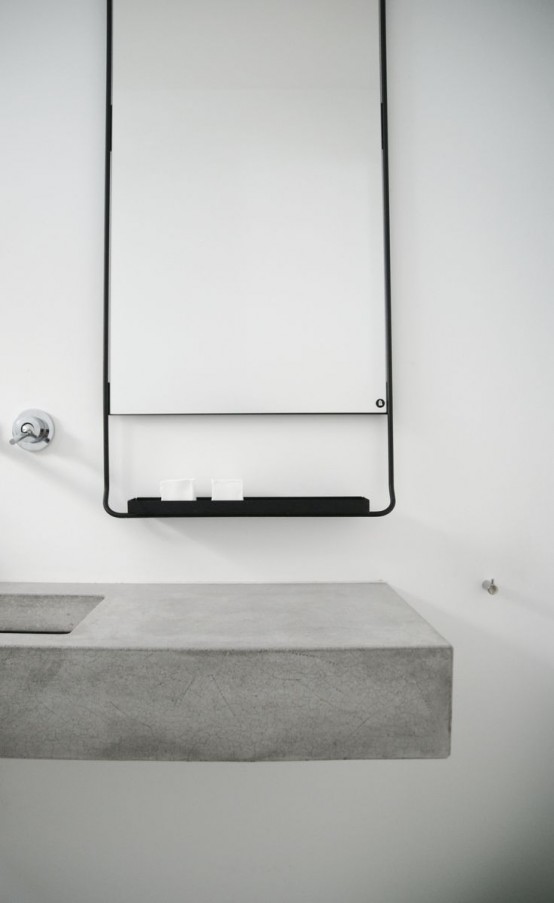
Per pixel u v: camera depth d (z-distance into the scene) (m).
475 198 1.21
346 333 1.17
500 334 1.21
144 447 1.18
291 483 1.19
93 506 1.18
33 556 1.18
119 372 1.16
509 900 1.21
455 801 1.20
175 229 1.16
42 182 1.19
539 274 1.21
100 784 1.18
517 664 1.21
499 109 1.21
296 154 1.17
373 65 1.18
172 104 1.17
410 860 1.20
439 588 1.20
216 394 1.16
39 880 1.18
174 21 1.17
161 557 1.18
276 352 1.17
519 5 1.21
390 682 0.77
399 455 1.20
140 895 1.19
